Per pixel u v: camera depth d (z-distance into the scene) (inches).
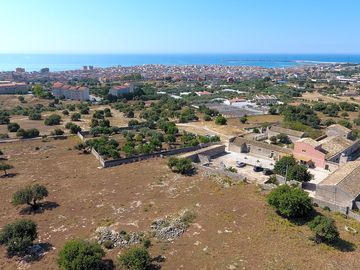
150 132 4544.8
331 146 3550.7
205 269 1594.5
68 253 1604.3
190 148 3818.9
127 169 3120.1
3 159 3496.6
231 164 3371.1
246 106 7559.1
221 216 2090.3
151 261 1657.2
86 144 3838.6
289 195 2060.8
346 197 2322.8
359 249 1761.8
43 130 4995.1
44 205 2369.6
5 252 1800.0
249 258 1663.4
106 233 1929.1
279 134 4298.7
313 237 1839.3
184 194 2482.8
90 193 2566.4
